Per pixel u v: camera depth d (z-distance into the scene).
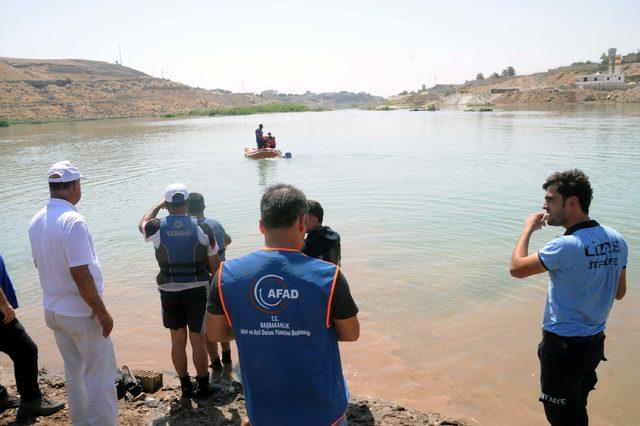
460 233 11.91
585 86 130.62
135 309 8.18
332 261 4.81
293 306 2.65
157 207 5.75
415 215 13.80
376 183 18.92
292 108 157.75
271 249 2.78
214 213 14.78
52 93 147.75
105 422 4.43
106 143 43.06
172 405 5.32
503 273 9.29
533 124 48.34
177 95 177.12
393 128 52.06
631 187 16.22
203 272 5.32
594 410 5.27
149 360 6.62
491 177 19.44
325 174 21.67
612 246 3.68
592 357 3.76
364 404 5.35
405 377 6.06
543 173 19.89
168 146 38.44
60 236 4.12
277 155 28.27
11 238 12.83
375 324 7.44
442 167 22.50
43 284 4.33
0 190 20.48
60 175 4.28
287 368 2.68
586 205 3.78
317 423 2.69
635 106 85.75
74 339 4.35
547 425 5.12
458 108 130.38
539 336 6.96
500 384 5.88
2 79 155.00
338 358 2.86
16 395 5.52
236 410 5.17
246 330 2.70
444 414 5.31
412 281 9.02
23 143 46.34
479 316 7.60
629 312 7.50
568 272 3.65
